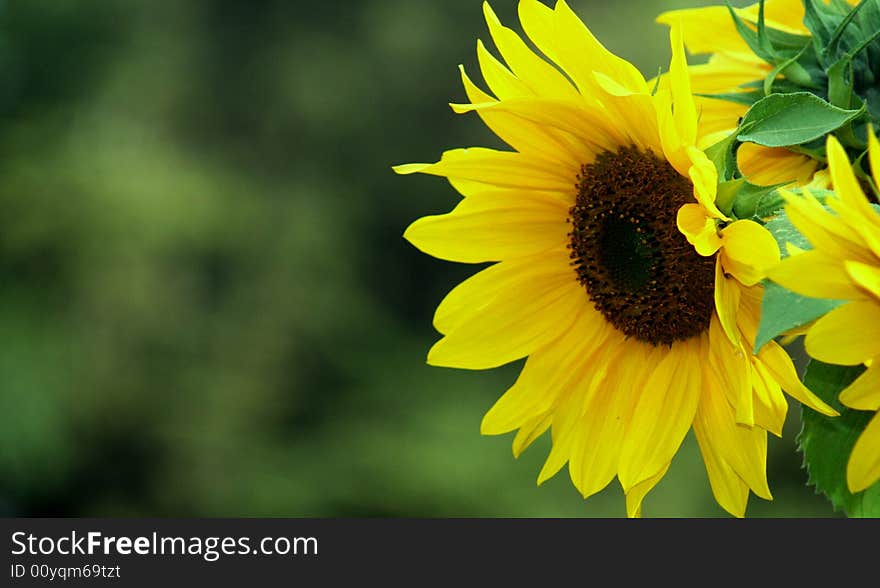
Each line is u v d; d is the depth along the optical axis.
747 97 1.92
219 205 15.07
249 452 14.15
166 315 14.58
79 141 15.40
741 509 1.99
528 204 2.18
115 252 14.48
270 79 16.33
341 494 13.45
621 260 2.14
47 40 16.23
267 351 14.93
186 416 14.27
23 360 13.80
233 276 15.33
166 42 16.45
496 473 12.89
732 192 1.73
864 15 1.81
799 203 1.52
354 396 14.63
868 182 1.76
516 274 2.20
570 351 2.18
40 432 13.48
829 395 1.79
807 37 1.87
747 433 1.96
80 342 14.24
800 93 1.68
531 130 2.11
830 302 1.55
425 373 15.12
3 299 14.30
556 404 2.18
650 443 2.07
